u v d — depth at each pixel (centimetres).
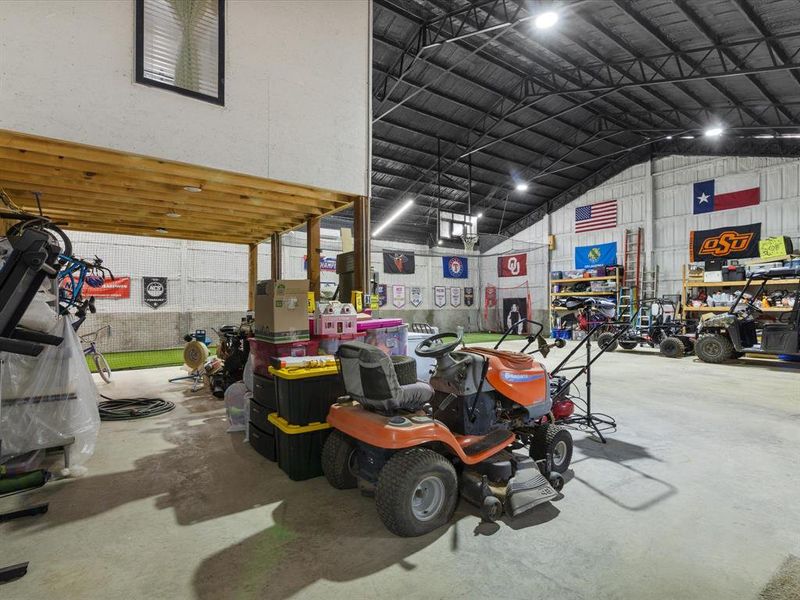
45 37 319
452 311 1739
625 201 1329
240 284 1209
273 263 784
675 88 890
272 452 313
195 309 1138
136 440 366
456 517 228
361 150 496
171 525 221
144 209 587
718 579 175
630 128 1117
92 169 390
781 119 916
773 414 436
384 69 852
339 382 298
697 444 343
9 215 286
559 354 980
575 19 699
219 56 399
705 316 884
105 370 649
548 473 263
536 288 1598
